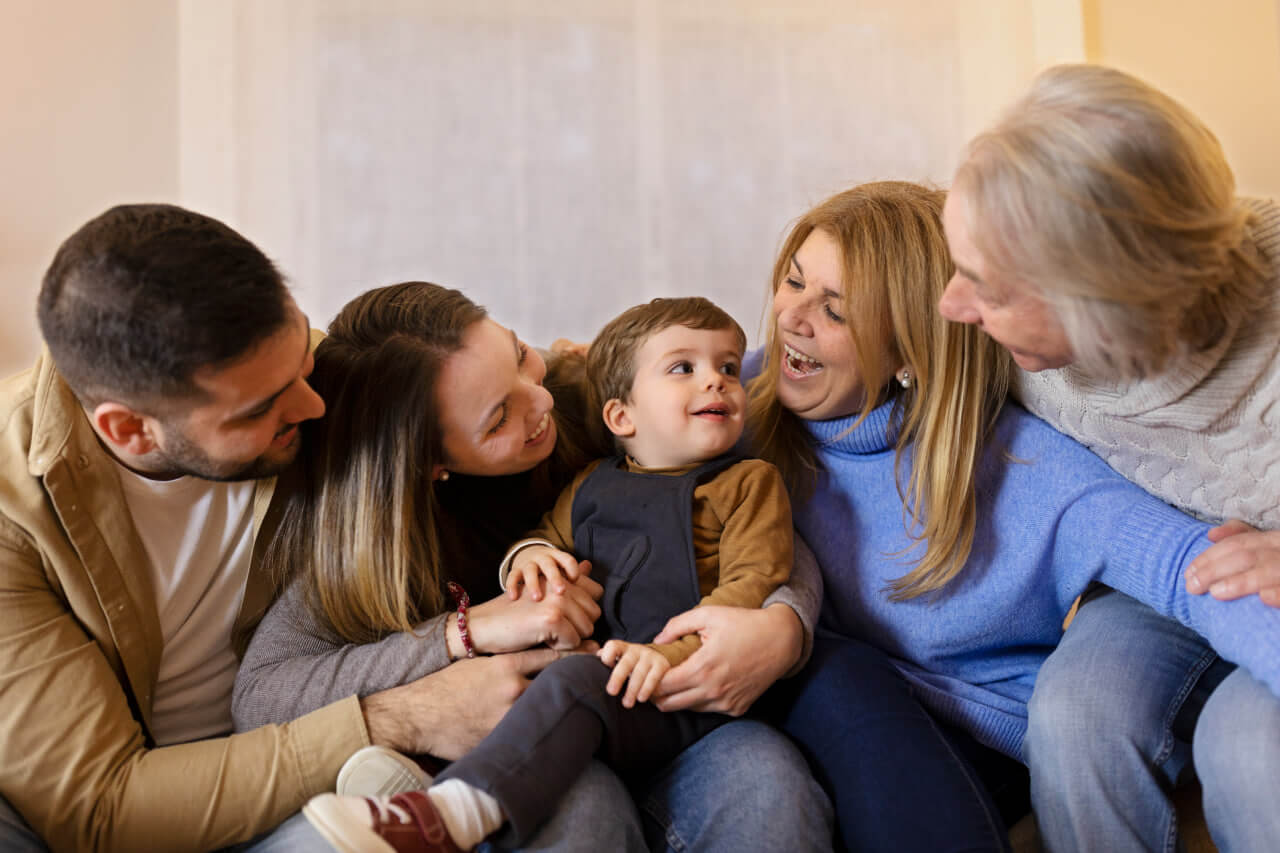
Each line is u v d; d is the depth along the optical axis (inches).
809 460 59.4
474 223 128.3
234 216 122.3
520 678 47.9
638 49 131.3
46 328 44.0
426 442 51.0
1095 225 39.2
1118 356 42.3
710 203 132.7
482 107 128.3
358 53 125.6
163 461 47.5
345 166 125.5
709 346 55.2
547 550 52.8
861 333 53.1
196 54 121.2
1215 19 129.0
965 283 44.6
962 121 135.8
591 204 130.6
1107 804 45.7
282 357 44.7
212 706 52.6
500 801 41.3
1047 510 52.4
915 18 135.1
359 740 45.7
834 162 134.6
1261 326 44.4
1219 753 43.2
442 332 50.8
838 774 48.3
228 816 44.3
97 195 119.7
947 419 52.8
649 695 46.3
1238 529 47.2
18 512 45.5
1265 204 46.3
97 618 47.4
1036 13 130.8
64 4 118.6
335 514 50.4
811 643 50.6
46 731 43.9
